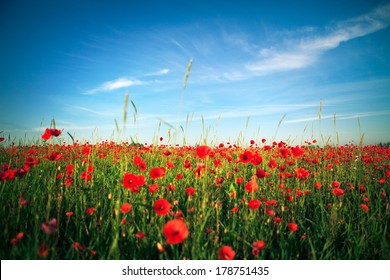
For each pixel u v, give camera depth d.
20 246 0.86
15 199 1.11
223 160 1.92
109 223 1.06
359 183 1.57
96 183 1.47
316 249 1.03
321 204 1.27
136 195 1.18
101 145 2.60
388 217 1.26
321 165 1.96
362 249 1.03
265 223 1.07
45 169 1.50
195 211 1.01
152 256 0.93
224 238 0.99
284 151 1.33
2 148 1.75
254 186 1.07
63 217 1.11
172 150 2.03
